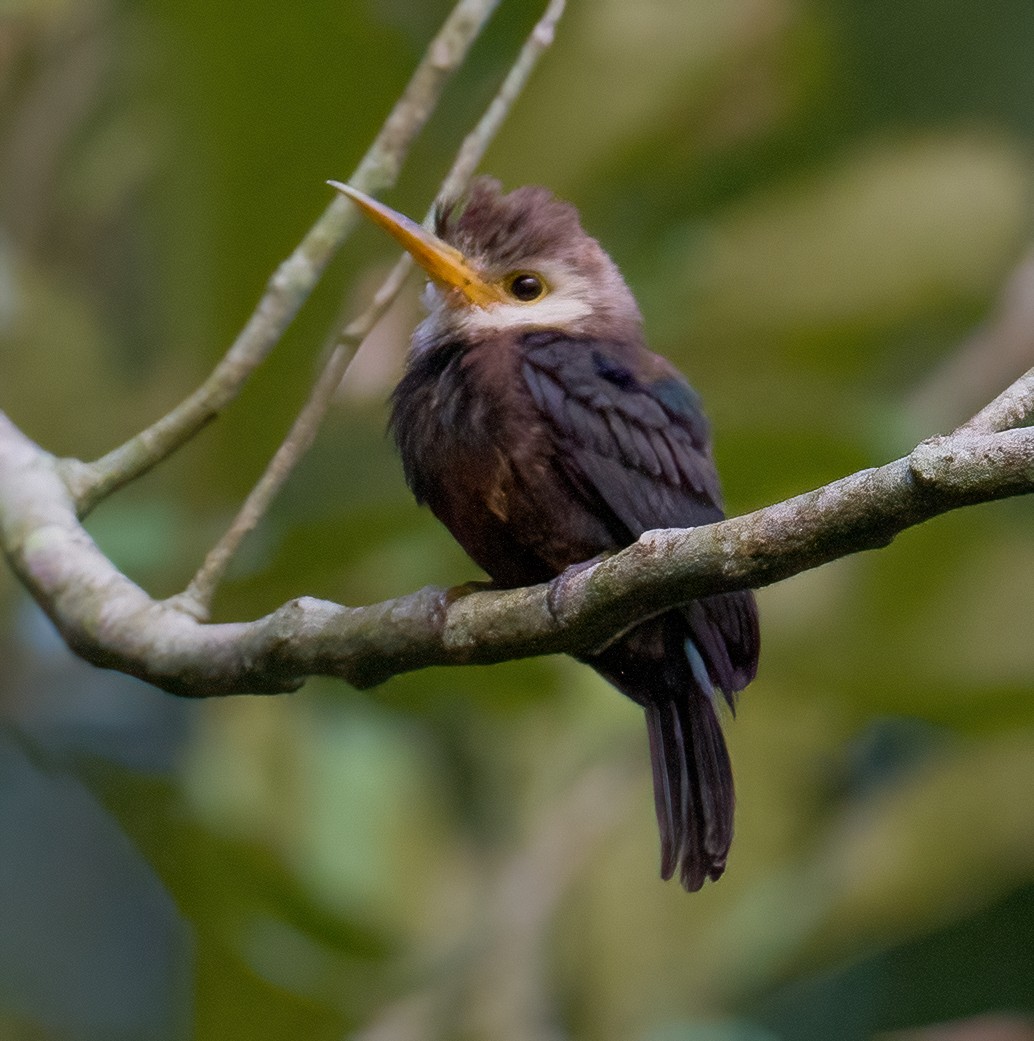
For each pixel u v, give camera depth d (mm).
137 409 11219
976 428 6066
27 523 7730
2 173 12359
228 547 7609
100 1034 13688
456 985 10953
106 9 12367
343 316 9898
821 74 13078
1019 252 12688
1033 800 11000
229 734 11281
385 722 11836
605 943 11250
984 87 13562
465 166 8586
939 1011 12031
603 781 11570
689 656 7957
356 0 9812
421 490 8430
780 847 11555
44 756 11586
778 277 12289
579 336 8516
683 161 12836
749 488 10031
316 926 11055
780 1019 12195
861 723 11609
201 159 9984
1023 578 10508
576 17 12531
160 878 11180
